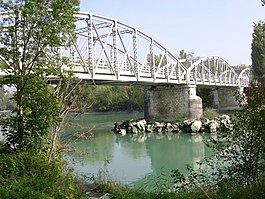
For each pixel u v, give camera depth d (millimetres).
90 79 31312
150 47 45750
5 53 11867
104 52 34625
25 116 12508
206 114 55031
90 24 32344
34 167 11125
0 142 14328
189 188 11547
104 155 28781
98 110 95438
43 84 12336
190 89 52375
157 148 33250
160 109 54000
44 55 12336
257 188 8656
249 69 100000
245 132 9453
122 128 47781
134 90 93750
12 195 8898
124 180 19094
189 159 26469
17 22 11805
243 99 10016
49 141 13008
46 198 8953
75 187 11625
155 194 10898
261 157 9352
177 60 51656
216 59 72062
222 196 8844
